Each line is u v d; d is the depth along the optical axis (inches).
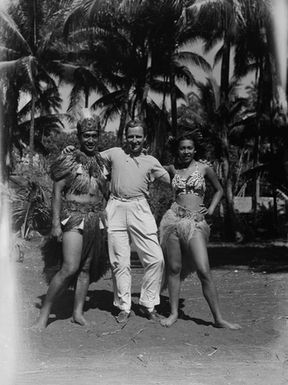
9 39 1030.4
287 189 869.8
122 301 219.8
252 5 675.4
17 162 1187.3
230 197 919.7
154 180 224.5
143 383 153.7
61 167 210.4
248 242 873.5
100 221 214.5
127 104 1098.7
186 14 722.2
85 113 217.2
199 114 1115.9
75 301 216.7
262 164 943.7
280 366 168.7
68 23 791.7
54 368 166.1
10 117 1143.6
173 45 961.5
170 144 223.6
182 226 212.4
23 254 436.8
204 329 209.6
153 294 220.4
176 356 178.2
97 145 218.5
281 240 938.7
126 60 1012.5
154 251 216.8
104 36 953.5
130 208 217.2
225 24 697.6
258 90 905.5
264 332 205.8
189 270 220.7
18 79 1079.0
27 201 608.1
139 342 193.2
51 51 1067.3
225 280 349.1
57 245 226.8
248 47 840.9
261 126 922.7
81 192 211.5
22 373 161.5
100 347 187.5
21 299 260.7
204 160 222.7
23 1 1040.8
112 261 220.4
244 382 154.6
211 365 169.8
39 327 207.3
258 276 369.4
